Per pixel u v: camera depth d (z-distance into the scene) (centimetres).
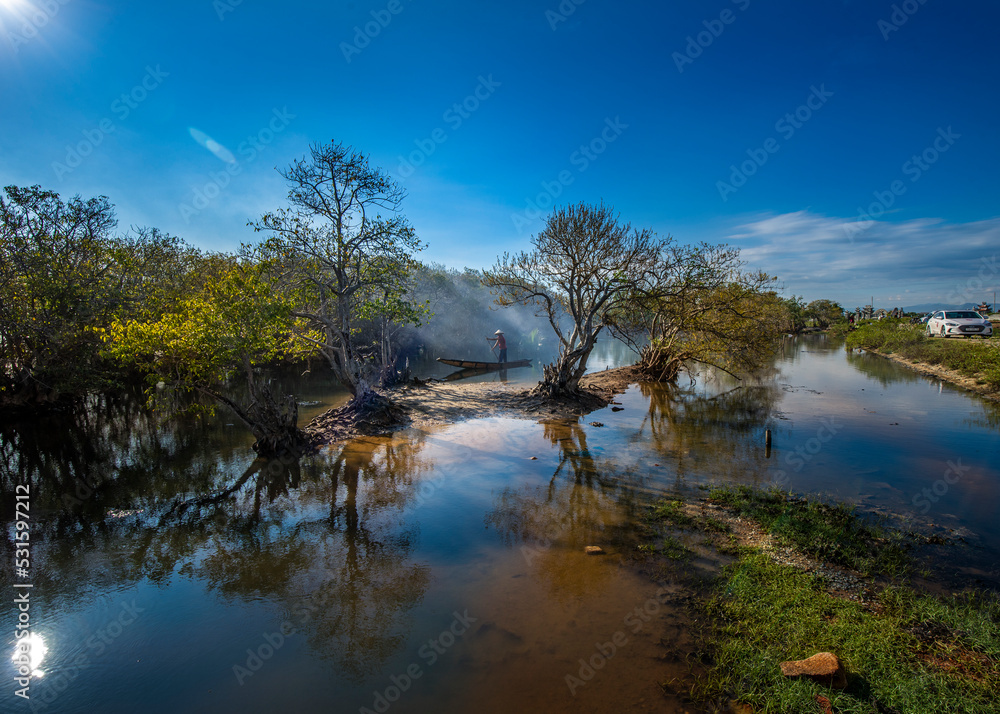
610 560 648
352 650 485
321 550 691
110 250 1598
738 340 1934
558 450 1159
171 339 965
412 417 1512
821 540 668
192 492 909
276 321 1097
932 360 2364
